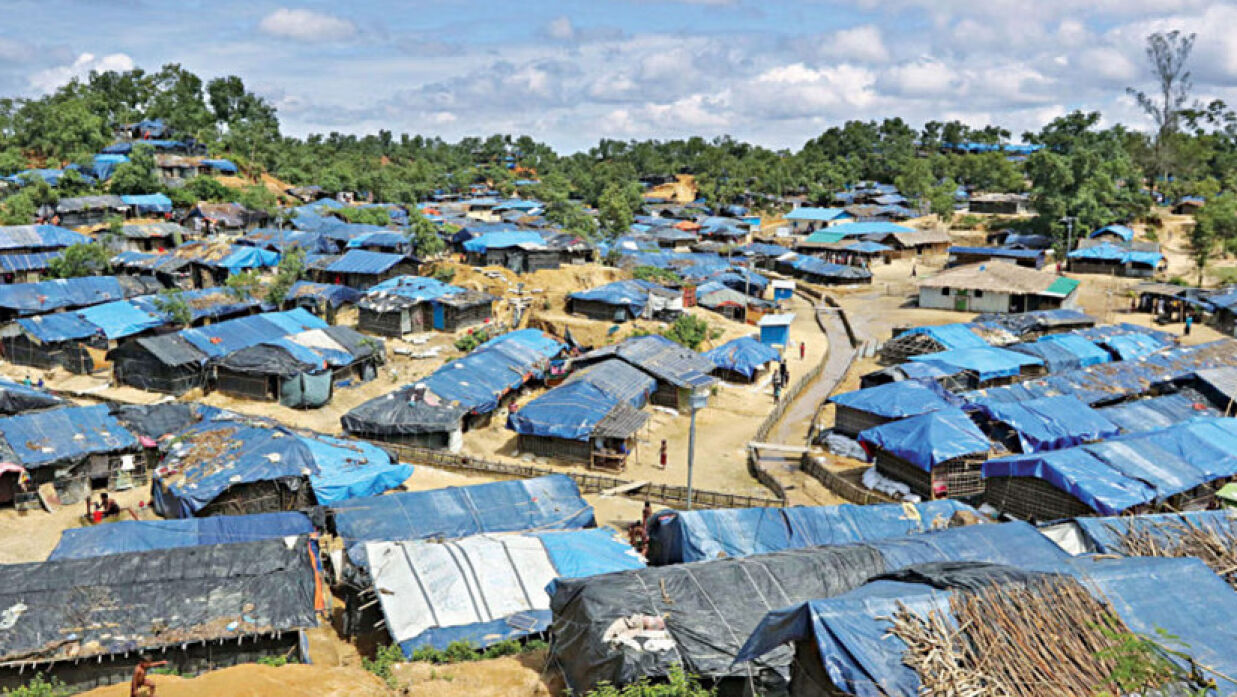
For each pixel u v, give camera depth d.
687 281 99.44
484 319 81.94
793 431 61.53
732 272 110.00
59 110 154.12
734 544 34.81
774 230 169.38
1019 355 66.56
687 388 64.69
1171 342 73.56
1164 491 40.38
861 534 35.91
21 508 43.28
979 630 19.72
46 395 52.69
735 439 59.91
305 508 40.62
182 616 28.09
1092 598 21.39
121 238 104.12
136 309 73.62
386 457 45.91
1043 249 130.50
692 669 23.95
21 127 157.38
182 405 51.31
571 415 54.41
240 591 29.33
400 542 32.69
